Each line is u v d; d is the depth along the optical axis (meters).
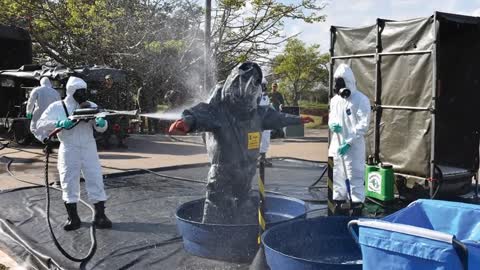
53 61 19.67
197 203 5.14
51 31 17.98
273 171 9.05
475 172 6.59
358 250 4.18
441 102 6.91
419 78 6.08
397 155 6.42
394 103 6.41
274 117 4.62
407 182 6.33
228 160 4.40
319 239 4.18
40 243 4.98
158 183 8.07
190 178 8.46
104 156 11.12
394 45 6.35
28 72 12.33
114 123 12.12
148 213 6.17
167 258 4.52
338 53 7.14
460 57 6.77
